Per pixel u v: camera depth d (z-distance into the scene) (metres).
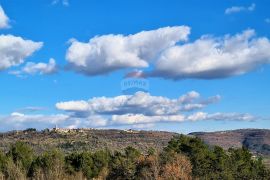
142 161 93.94
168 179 86.81
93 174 110.94
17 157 109.25
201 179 91.94
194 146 99.06
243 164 105.25
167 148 101.62
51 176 93.06
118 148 191.12
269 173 108.25
